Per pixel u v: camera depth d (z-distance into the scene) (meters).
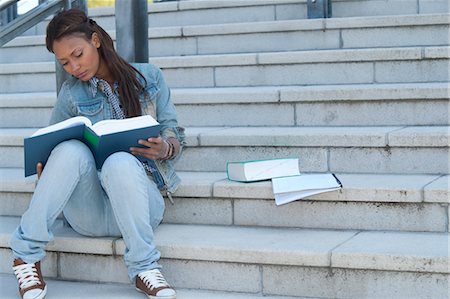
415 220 3.25
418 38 4.88
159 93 3.42
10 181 3.85
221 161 3.92
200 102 4.38
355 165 3.72
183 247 3.18
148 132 3.07
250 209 3.46
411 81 4.45
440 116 3.97
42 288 3.09
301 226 3.40
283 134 3.82
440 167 3.61
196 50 5.41
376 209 3.30
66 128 3.03
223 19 5.82
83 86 3.37
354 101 4.09
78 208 3.22
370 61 4.51
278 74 4.72
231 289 3.15
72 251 3.35
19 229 3.12
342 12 5.59
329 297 3.02
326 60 4.60
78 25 3.21
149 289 3.04
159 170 3.36
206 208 3.54
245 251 3.10
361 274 2.97
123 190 3.04
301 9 5.61
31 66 5.36
